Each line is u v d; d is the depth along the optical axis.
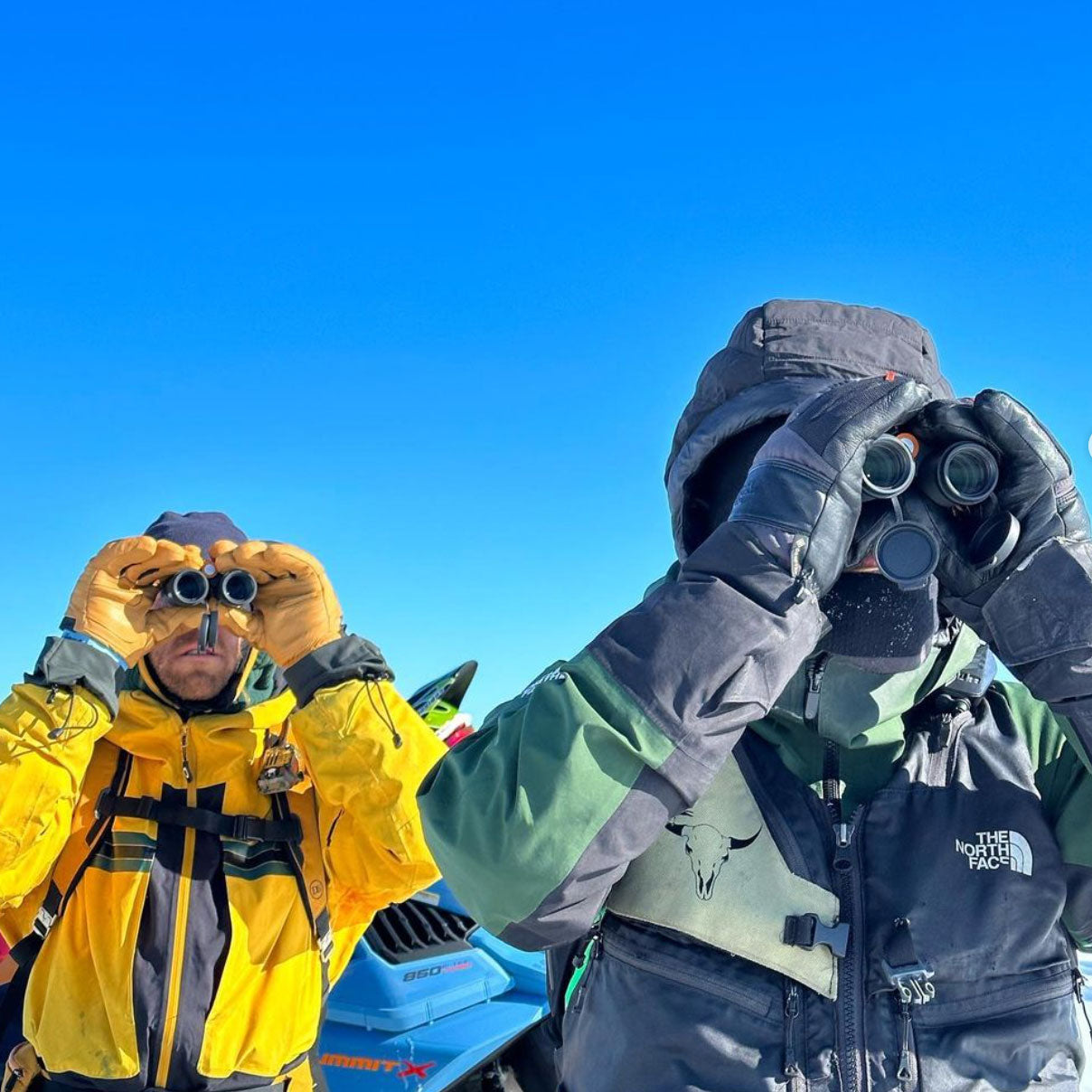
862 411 1.16
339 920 2.72
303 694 2.59
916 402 1.17
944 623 1.29
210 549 2.70
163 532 2.98
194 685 2.70
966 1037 1.12
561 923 1.11
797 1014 1.13
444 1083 3.14
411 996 3.29
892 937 1.14
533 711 1.14
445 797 1.20
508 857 1.09
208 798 2.60
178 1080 2.39
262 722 2.69
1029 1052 1.13
